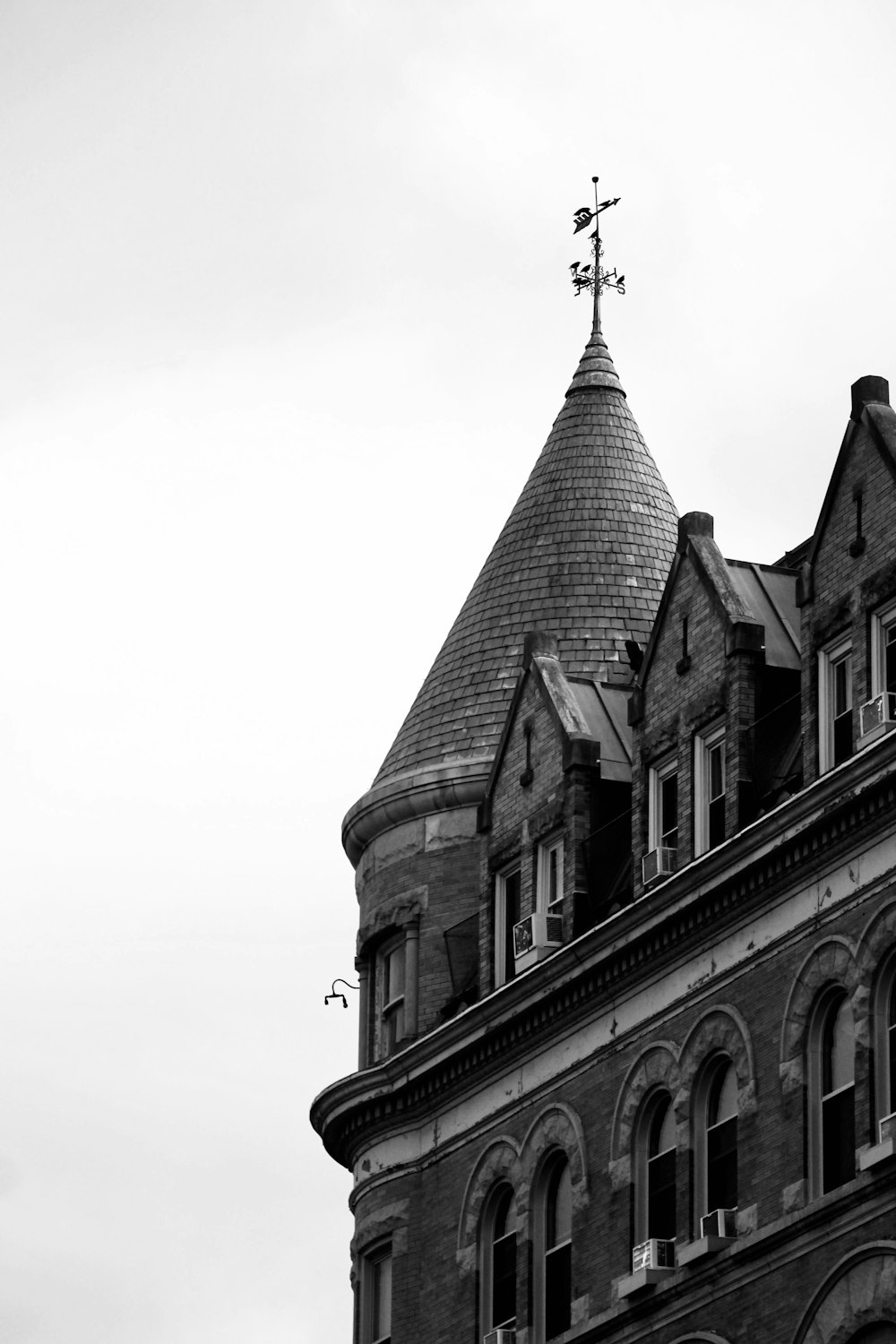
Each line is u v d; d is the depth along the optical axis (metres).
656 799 51.31
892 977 44.50
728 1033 47.41
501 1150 52.78
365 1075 56.03
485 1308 52.50
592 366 62.34
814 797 45.72
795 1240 44.62
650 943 49.41
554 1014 51.81
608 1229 49.28
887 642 46.28
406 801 57.56
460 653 59.06
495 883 55.03
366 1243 55.72
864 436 47.78
